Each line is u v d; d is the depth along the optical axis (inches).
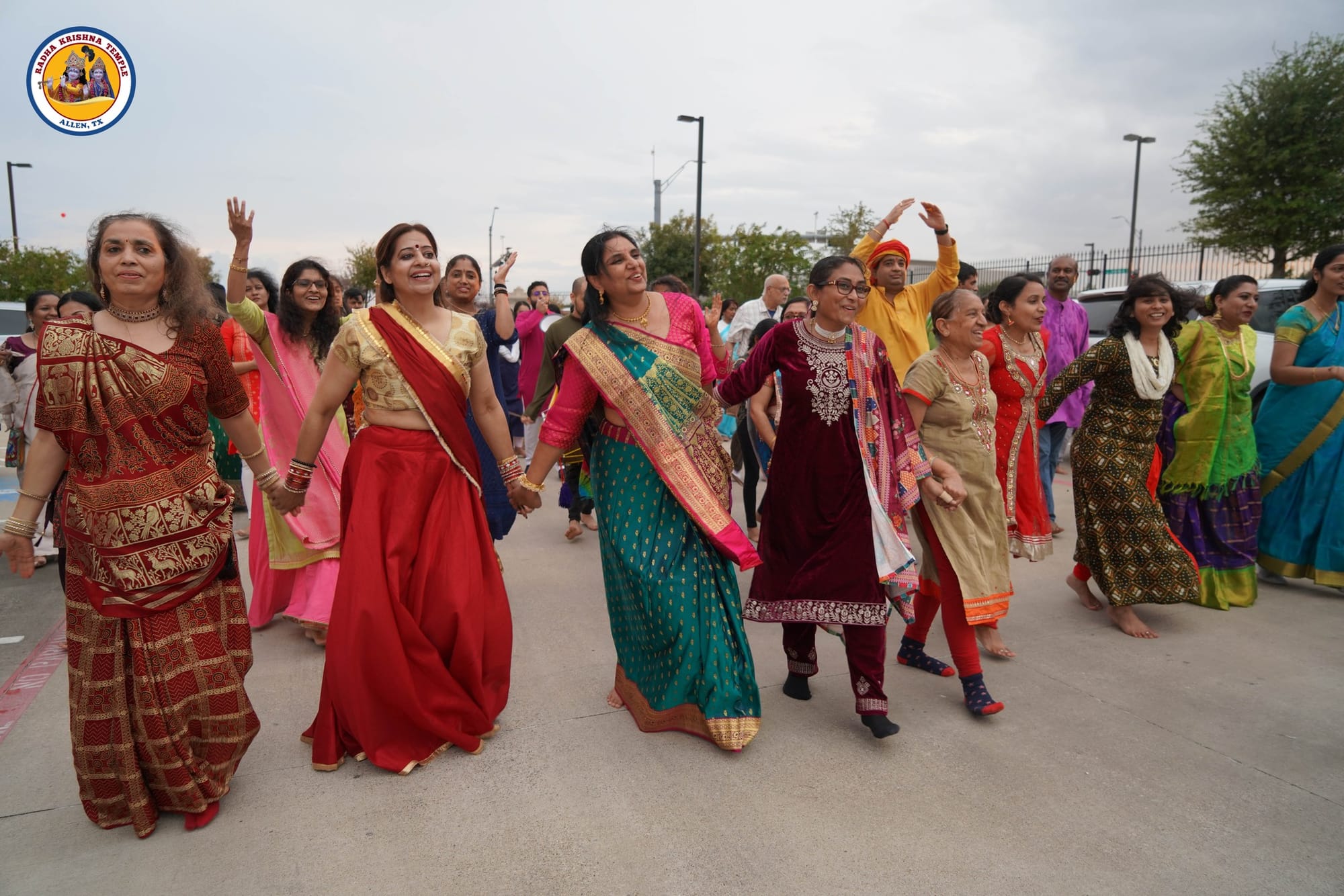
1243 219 797.9
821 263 120.8
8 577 211.9
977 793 106.0
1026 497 166.2
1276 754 116.3
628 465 121.0
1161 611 178.2
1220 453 177.6
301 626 167.8
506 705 130.8
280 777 109.9
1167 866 91.7
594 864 91.5
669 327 122.8
